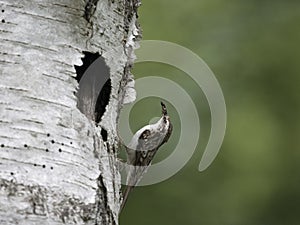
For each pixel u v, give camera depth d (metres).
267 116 12.45
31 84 6.04
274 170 12.50
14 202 5.76
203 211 12.29
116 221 6.42
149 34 12.35
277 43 12.55
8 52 6.05
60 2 6.28
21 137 5.92
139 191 12.30
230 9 12.66
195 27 12.50
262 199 12.50
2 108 5.94
